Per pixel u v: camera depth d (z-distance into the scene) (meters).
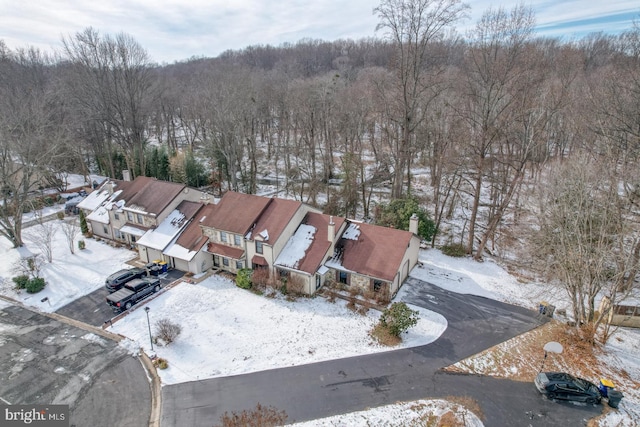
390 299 31.12
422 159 70.56
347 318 29.16
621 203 29.69
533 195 38.00
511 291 33.31
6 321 29.06
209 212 36.66
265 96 75.19
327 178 59.62
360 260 32.25
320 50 151.00
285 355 25.42
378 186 60.91
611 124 33.72
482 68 36.44
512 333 27.91
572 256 26.80
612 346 26.92
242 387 22.80
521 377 23.91
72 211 51.66
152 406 21.47
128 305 30.19
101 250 40.59
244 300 31.25
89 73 56.09
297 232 34.53
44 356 25.31
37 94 58.50
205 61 168.75
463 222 47.78
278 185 65.00
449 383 23.25
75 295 32.41
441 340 27.03
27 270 34.53
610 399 21.77
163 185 41.31
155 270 34.81
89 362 24.80
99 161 68.12
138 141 61.09
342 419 20.66
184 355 25.34
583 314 27.22
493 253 40.59
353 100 62.75
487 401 21.98
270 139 78.94
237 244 34.47
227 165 62.94
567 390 21.94
